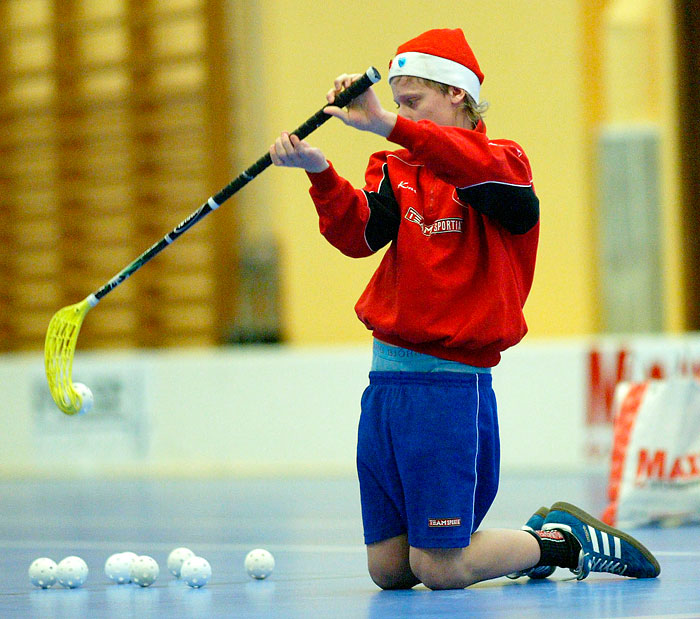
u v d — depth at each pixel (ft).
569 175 141.59
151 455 127.34
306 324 145.18
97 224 155.22
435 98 39.70
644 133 146.82
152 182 151.94
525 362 111.86
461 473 37.99
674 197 146.61
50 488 113.39
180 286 150.82
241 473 123.44
